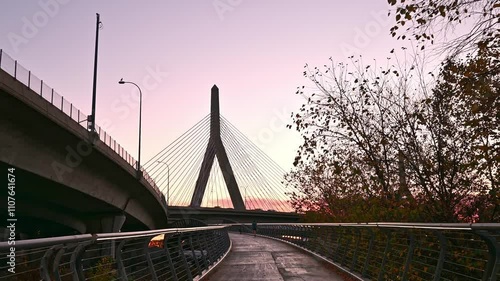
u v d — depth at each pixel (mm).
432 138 11539
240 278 12781
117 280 6957
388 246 10586
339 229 16156
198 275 12148
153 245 11156
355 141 14031
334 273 13867
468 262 8703
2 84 21281
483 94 8242
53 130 27516
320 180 21984
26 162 26719
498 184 9688
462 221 11188
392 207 12930
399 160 12719
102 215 48062
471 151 10773
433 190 11688
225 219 97375
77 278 5023
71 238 4348
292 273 13891
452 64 8750
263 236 46781
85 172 34719
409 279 9742
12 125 24516
